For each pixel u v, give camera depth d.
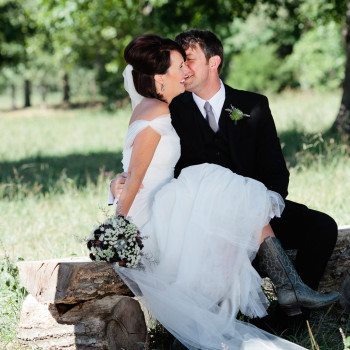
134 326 3.70
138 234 3.63
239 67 28.86
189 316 3.54
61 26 17.00
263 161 4.11
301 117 15.92
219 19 14.84
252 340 3.49
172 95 3.88
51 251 5.79
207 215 3.62
